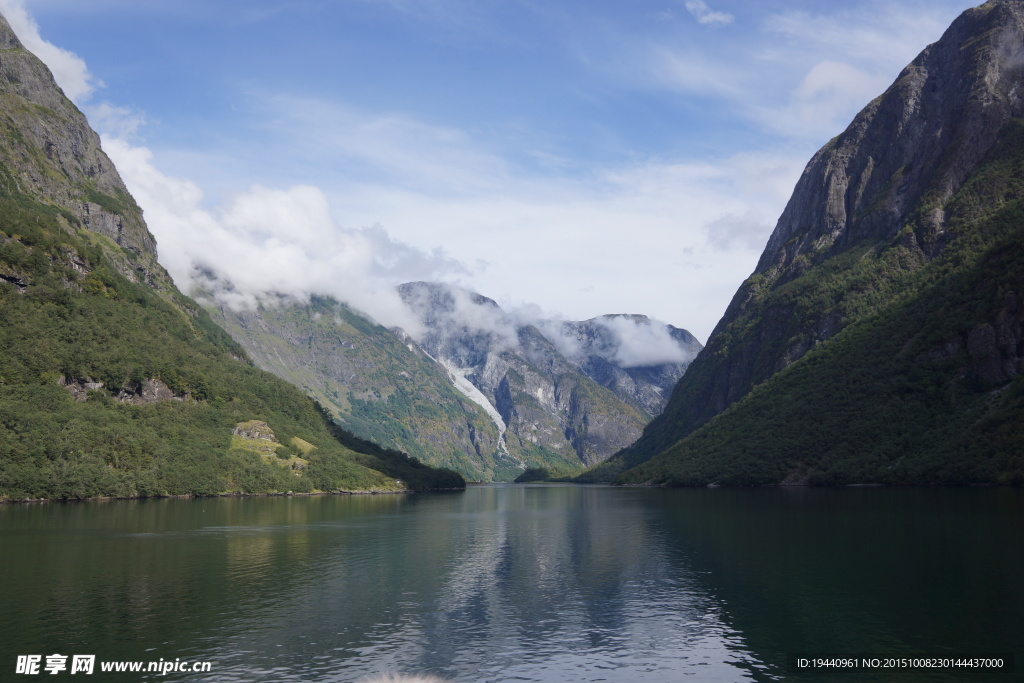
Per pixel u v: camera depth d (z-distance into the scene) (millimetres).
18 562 98500
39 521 144000
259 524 147750
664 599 79875
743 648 62875
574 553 111125
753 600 78188
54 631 66812
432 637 66562
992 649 61031
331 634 67188
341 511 189375
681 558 104250
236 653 61688
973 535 111750
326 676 56844
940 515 136875
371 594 82688
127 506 181000
